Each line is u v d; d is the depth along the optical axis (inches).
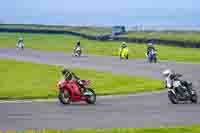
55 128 1403.8
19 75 3388.3
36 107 1951.3
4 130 1362.0
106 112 1793.8
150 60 4842.5
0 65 4242.1
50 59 5128.0
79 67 4074.8
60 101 2087.8
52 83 2915.8
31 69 3855.8
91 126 1441.9
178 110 1838.1
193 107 1935.3
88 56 5846.5
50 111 1825.8
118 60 5147.6
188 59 5344.5
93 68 3993.6
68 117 1657.2
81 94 2066.9
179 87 2055.9
